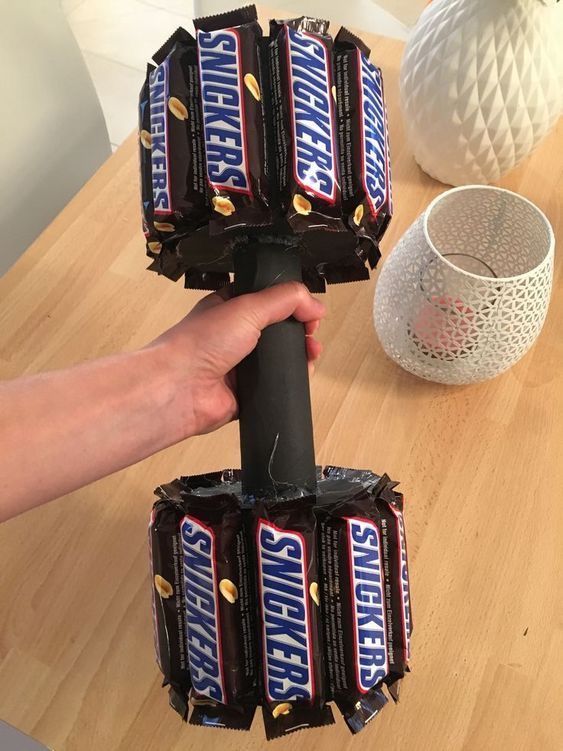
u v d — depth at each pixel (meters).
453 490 0.52
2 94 0.71
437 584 0.49
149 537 0.39
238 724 0.36
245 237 0.38
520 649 0.46
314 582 0.36
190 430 0.43
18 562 0.49
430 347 0.51
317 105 0.36
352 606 0.36
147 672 0.45
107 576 0.49
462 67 0.57
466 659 0.46
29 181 0.77
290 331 0.40
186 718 0.37
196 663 0.36
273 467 0.37
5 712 0.44
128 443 0.39
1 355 0.57
